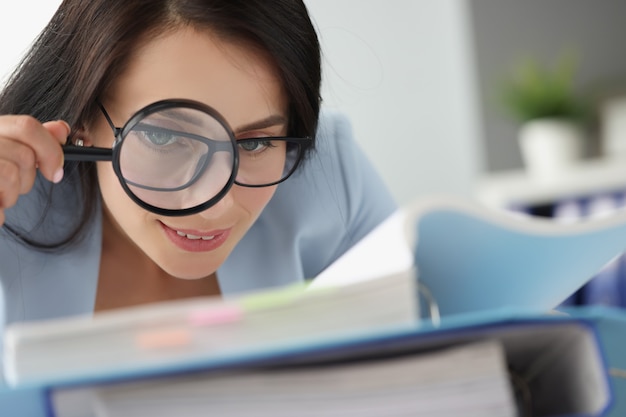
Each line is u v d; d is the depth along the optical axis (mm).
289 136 1083
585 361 567
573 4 4008
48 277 1170
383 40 4199
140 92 953
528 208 3447
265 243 1282
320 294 557
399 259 603
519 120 3926
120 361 527
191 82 934
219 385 524
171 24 944
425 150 4277
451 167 4277
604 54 3994
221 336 540
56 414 517
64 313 1174
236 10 946
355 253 697
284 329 548
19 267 1160
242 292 1260
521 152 4031
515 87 3939
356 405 520
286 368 544
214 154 917
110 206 1069
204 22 938
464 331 528
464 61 4105
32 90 1117
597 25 3998
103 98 992
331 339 505
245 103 961
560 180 3439
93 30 999
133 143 908
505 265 690
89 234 1169
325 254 1409
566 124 3822
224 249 1051
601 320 626
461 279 700
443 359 528
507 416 530
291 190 1318
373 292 568
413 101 4258
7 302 1158
